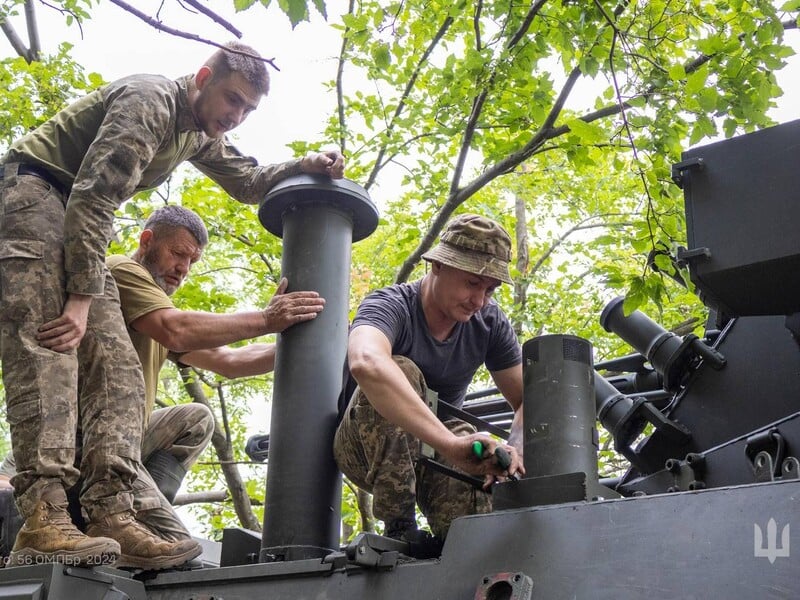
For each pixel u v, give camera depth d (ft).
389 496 10.27
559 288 38.04
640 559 7.10
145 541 10.11
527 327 36.37
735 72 15.34
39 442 9.87
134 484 11.09
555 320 37.78
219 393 29.40
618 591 7.12
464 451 9.19
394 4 21.17
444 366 11.33
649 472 12.54
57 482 9.89
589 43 17.40
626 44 15.23
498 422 15.60
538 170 33.65
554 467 8.59
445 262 10.69
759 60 15.39
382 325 10.62
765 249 8.52
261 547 10.91
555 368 8.87
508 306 36.78
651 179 14.65
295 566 9.12
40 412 9.96
